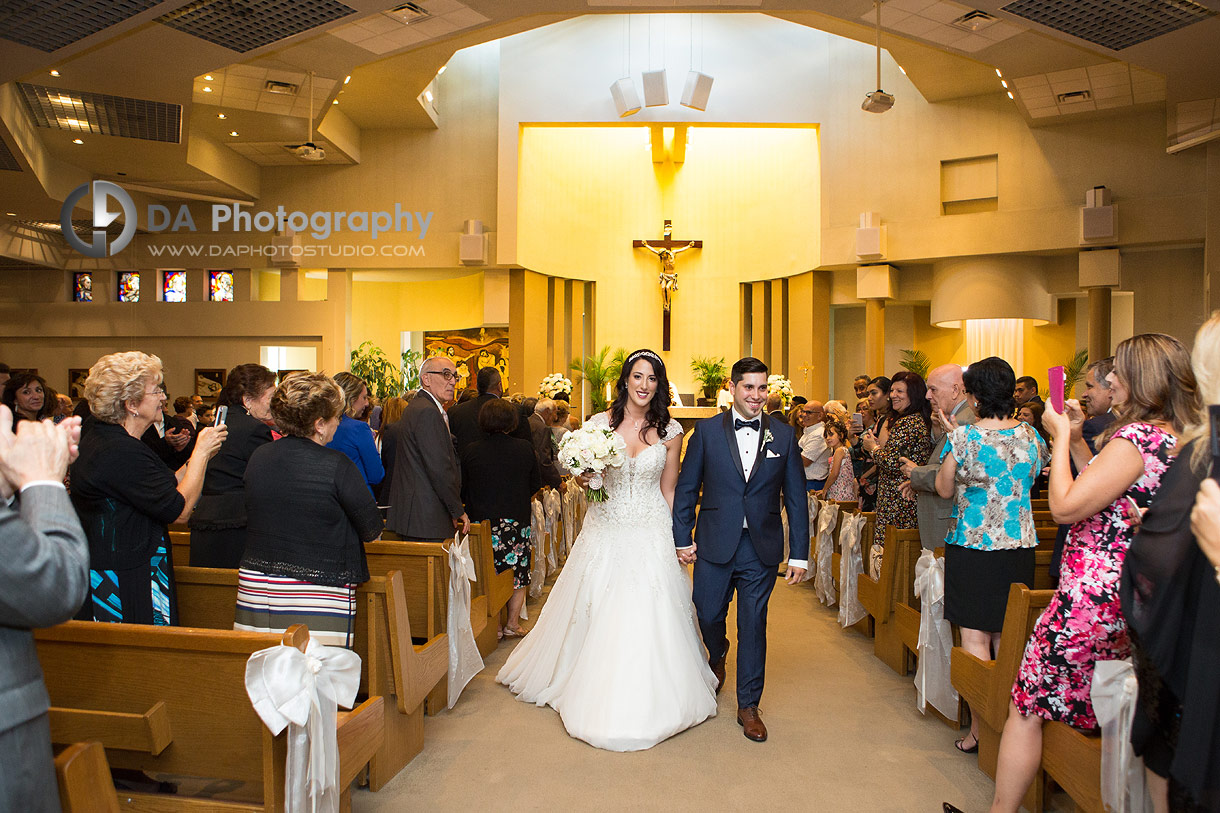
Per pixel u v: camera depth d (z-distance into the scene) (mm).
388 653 3176
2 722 1331
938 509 3980
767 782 3182
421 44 10320
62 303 16422
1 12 8297
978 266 14188
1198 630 1575
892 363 16609
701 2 9211
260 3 8547
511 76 15328
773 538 3770
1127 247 13195
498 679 4418
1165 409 2297
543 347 16750
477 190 15766
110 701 2189
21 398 5410
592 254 18094
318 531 2775
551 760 3373
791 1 9250
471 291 17469
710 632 3984
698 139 18344
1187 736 1561
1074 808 2967
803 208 16109
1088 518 2408
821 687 4383
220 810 2174
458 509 4438
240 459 3561
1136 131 13086
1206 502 1419
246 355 16156
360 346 16422
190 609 3131
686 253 18375
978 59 11125
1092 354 13586
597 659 3715
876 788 3143
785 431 3850
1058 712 2453
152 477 2615
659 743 3555
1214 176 12094
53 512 1436
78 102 11547
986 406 3367
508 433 5469
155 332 16234
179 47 9625
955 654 3406
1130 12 8680
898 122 14625
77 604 1413
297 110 12805
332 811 2328
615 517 3980
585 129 17906
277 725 2035
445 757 3398
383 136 15914
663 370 4039
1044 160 13680
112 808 1552
